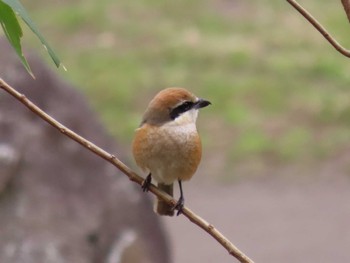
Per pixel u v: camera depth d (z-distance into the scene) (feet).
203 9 82.48
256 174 55.11
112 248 32.19
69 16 81.56
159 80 68.95
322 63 69.62
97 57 73.61
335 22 77.92
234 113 62.69
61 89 34.60
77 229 31.58
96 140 34.30
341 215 48.44
